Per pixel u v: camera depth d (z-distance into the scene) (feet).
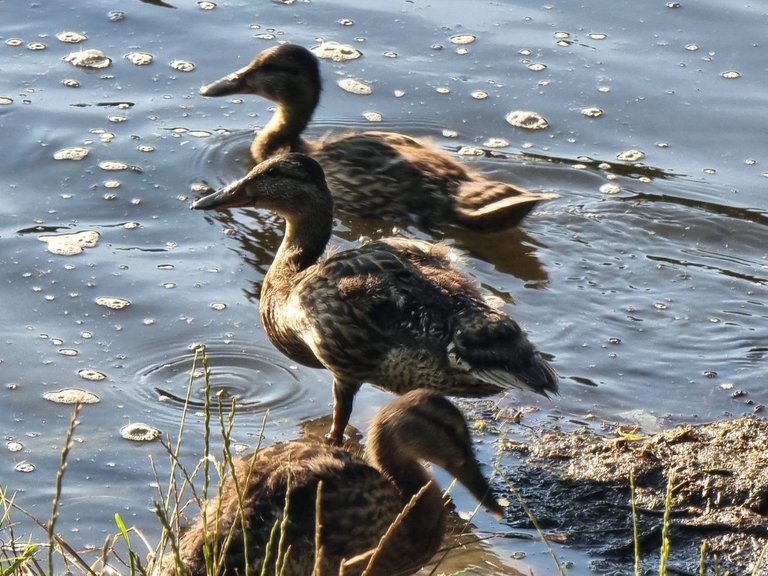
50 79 52.54
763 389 37.47
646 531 31.45
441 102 52.95
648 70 55.01
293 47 49.39
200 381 37.01
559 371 38.09
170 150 48.98
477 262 43.91
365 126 51.34
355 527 29.04
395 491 30.71
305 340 36.70
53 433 34.27
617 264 43.78
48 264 41.65
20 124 49.37
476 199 45.62
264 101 53.83
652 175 48.62
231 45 55.83
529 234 45.50
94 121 50.08
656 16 59.26
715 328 40.40
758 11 59.52
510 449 34.50
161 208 45.62
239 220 45.62
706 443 34.12
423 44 56.80
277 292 38.22
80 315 39.42
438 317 34.94
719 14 59.31
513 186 45.98
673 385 37.65
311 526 28.04
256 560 26.63
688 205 46.85
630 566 30.53
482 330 34.19
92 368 37.09
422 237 45.83
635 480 33.01
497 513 31.99
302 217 41.32
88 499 31.73
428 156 47.55
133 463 33.27
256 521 27.14
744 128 51.34
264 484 28.02
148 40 55.93
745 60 55.77
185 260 42.88
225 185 47.26
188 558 26.09
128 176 47.06
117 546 30.07
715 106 52.65
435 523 31.32
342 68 54.90
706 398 37.04
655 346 39.47
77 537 30.30
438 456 32.24
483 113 52.26
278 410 36.32
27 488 32.04
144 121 50.60
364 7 59.72
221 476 24.76
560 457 34.17
